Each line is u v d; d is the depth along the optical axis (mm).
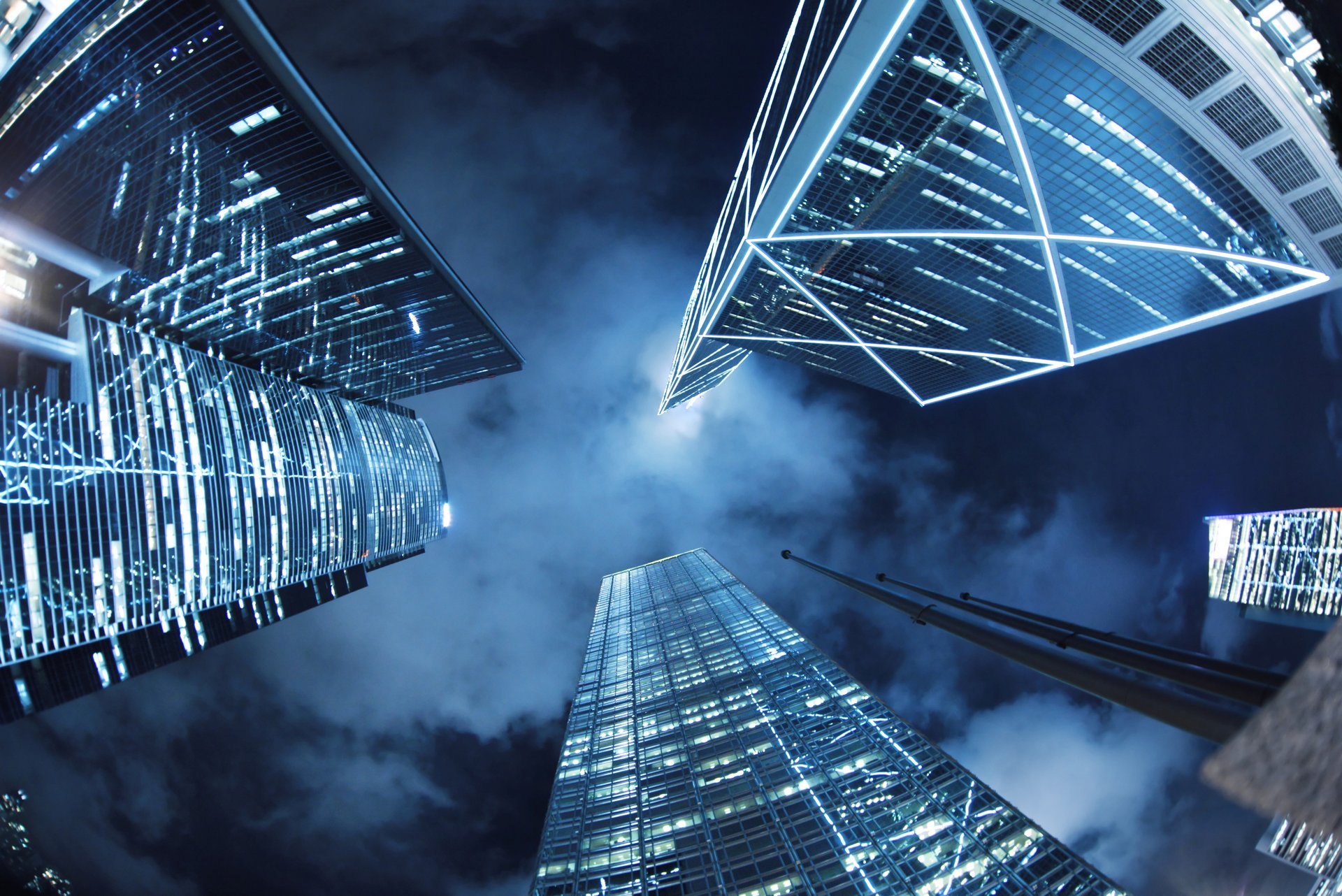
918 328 129750
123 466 129125
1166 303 97375
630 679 121750
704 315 147250
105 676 128250
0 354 119125
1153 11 55812
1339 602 160625
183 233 124188
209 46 93062
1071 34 58344
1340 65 18500
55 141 107062
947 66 62594
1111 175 74250
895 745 75125
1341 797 3924
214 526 150125
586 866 65438
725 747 84000
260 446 170375
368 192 122562
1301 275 84500
